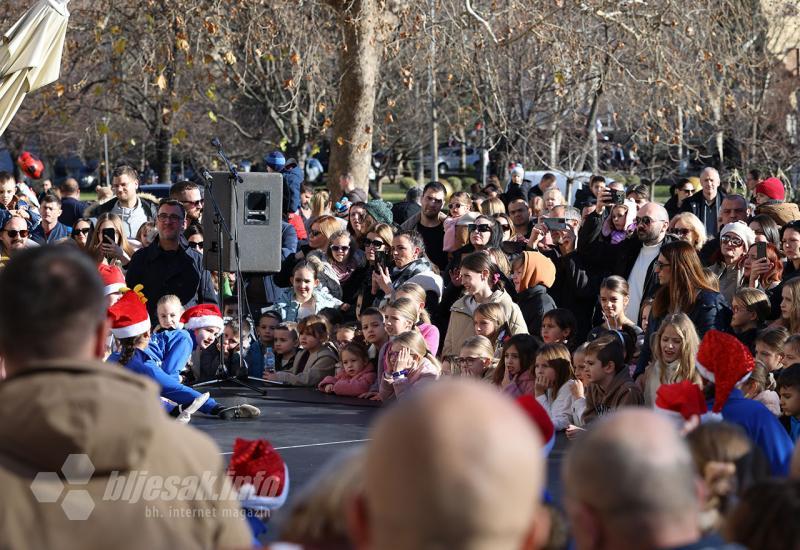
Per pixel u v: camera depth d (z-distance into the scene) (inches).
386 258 616.7
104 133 1290.6
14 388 155.1
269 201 581.3
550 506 177.3
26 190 841.5
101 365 159.9
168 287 576.4
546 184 898.7
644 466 133.0
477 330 499.5
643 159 1503.4
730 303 534.9
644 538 132.8
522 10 1102.4
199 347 518.9
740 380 297.9
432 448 103.1
